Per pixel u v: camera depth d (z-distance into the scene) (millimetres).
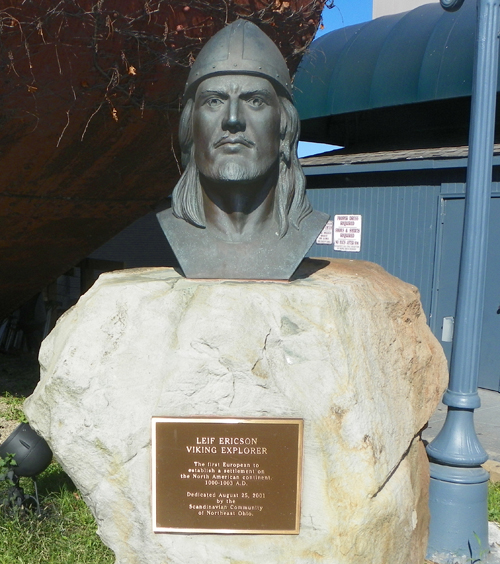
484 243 3506
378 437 2699
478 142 3439
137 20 4297
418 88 8453
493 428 5691
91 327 2752
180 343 2664
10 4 3852
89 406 2645
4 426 5367
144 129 5129
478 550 3508
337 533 2576
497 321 6934
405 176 7523
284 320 2691
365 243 7969
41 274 7199
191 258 3148
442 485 3561
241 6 4594
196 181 3264
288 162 3252
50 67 4305
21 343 8883
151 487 2629
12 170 5129
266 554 2607
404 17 9359
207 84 2975
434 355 3605
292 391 2615
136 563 2689
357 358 2744
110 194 5965
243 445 2615
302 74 10242
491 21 3369
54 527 3617
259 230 3207
